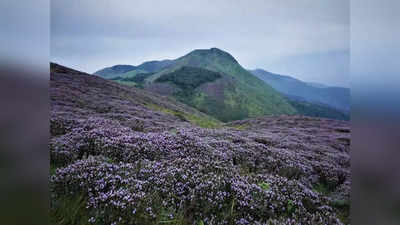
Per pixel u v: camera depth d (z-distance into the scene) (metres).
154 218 2.31
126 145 3.95
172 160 3.75
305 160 5.05
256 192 2.99
